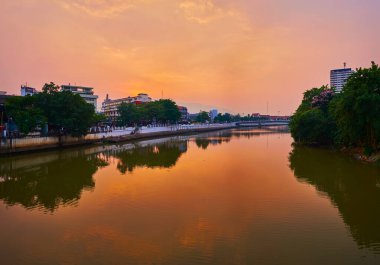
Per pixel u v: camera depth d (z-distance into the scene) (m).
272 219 23.61
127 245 19.50
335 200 28.25
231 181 36.00
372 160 46.41
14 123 61.75
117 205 27.30
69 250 18.91
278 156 57.28
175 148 74.44
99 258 17.89
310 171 41.50
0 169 44.62
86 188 33.47
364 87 46.25
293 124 77.44
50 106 64.44
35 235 21.16
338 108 49.84
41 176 39.91
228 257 17.91
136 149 71.75
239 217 24.05
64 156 57.88
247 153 62.66
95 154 61.47
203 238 20.44
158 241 20.02
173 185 34.22
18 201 29.11
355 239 20.17
